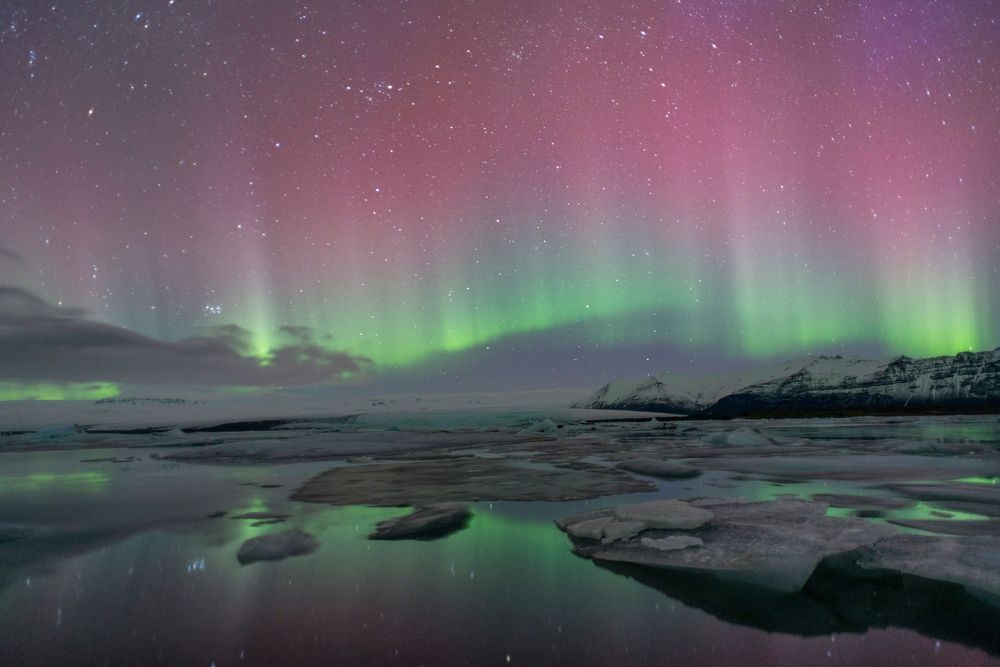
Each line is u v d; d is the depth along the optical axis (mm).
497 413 70688
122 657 2432
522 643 2551
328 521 5438
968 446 13773
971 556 3666
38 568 3830
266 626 2777
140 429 52969
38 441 26938
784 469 9414
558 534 4785
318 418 68562
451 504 6078
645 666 2311
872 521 4949
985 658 2367
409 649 2496
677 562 3791
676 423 41031
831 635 2625
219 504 6559
